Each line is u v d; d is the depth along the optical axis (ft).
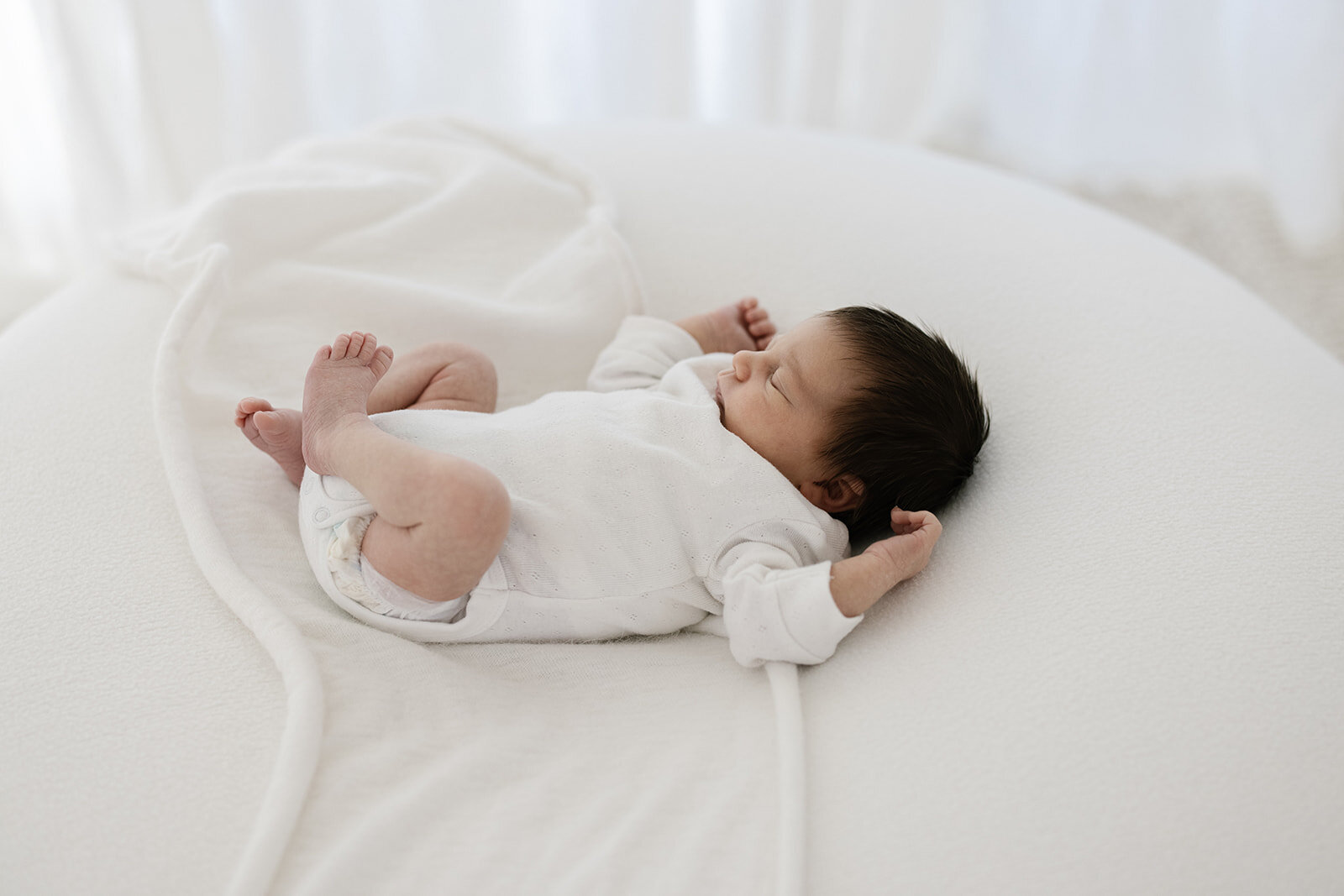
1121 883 2.16
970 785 2.32
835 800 2.35
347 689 2.55
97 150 6.19
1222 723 2.36
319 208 3.84
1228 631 2.51
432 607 2.76
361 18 6.32
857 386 3.06
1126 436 3.03
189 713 2.44
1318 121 6.55
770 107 6.91
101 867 2.17
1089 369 3.27
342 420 2.78
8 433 3.05
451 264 3.97
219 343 3.47
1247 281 6.41
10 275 6.49
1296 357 3.30
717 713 2.68
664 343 3.61
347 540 2.72
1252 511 2.76
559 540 2.83
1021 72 7.12
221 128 6.33
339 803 2.32
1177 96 7.04
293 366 3.51
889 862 2.22
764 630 2.69
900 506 3.16
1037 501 2.95
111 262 3.80
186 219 3.79
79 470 2.97
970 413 3.14
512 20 6.57
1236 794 2.26
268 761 2.37
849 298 3.84
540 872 2.23
